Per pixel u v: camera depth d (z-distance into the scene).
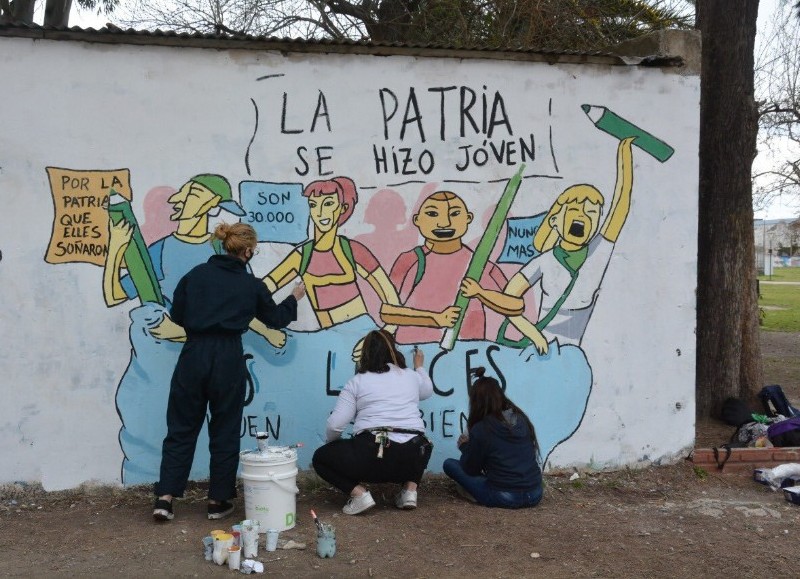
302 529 4.55
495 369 5.53
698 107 5.75
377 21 12.59
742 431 6.43
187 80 5.09
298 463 5.30
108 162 5.03
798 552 4.35
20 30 4.86
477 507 5.00
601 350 5.67
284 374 5.27
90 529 4.49
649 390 5.74
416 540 4.40
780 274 65.25
